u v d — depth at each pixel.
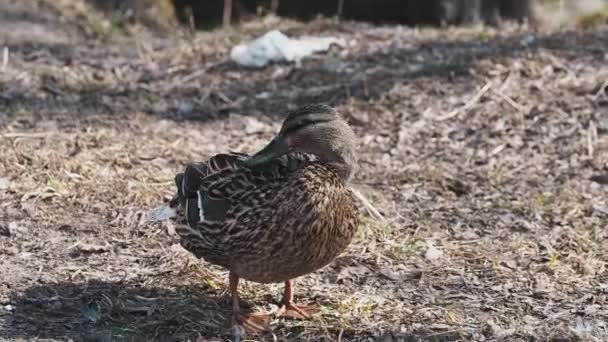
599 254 8.15
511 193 9.33
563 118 10.74
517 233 8.53
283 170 6.40
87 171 9.16
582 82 11.39
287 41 12.39
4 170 9.12
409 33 13.29
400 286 7.52
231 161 6.73
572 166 9.88
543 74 11.59
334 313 6.96
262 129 10.62
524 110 10.89
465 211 8.93
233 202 6.43
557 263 7.99
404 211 8.88
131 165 9.46
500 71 11.64
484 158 10.07
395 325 6.88
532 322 7.04
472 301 7.33
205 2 16.47
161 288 7.30
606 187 9.47
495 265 7.90
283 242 6.31
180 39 13.99
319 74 11.85
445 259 7.98
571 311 7.21
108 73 12.15
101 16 14.77
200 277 7.48
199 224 6.56
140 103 11.21
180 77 12.02
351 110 10.92
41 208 8.50
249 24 14.09
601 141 10.30
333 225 6.38
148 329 6.74
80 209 8.54
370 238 8.24
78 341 6.53
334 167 6.45
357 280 7.57
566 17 16.88
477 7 15.26
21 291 7.14
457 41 12.73
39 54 12.58
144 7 15.33
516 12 15.60
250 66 12.21
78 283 7.32
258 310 7.03
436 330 6.84
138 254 7.85
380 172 9.69
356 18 15.66
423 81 11.45
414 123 10.70
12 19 13.80
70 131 10.26
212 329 6.78
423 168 9.78
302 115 6.50
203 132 10.55
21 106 10.85
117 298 7.11
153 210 8.35
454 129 10.61
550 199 9.18
